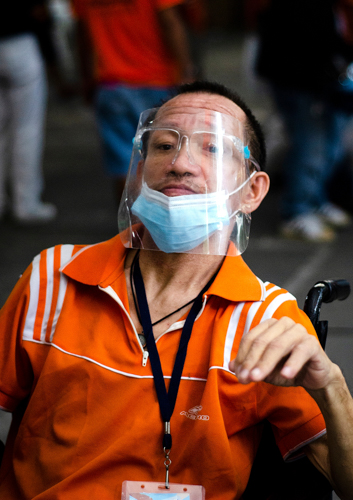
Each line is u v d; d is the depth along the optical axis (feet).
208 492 4.58
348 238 16.30
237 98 5.50
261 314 4.75
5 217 17.90
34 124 16.90
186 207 4.83
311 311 4.96
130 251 5.25
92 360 4.79
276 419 4.73
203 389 4.67
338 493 4.58
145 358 4.74
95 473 4.65
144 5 13.66
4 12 15.37
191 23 15.15
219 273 4.92
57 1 32.94
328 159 16.02
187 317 4.83
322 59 14.34
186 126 5.10
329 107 15.02
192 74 14.61
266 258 14.71
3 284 13.14
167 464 4.60
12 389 5.20
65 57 34.37
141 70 14.06
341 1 14.05
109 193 20.74
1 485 5.11
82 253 5.17
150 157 5.10
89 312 4.99
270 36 14.76
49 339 5.03
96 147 27.55
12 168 17.24
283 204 16.52
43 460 4.83
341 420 4.26
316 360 4.00
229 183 5.06
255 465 4.98
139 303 4.99
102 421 4.71
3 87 16.30
